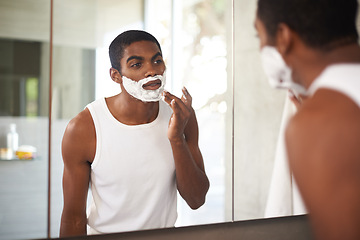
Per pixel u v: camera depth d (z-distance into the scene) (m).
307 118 0.49
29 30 0.91
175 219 1.07
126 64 1.00
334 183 0.46
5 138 0.89
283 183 1.22
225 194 1.14
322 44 0.56
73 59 0.95
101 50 0.98
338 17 0.56
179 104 1.07
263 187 1.20
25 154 0.91
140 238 1.04
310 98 0.53
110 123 0.99
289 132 0.51
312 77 0.58
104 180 0.99
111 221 1.00
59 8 0.94
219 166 1.13
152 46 1.03
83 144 0.97
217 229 1.14
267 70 0.65
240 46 1.16
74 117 0.96
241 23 1.16
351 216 0.45
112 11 0.99
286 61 0.61
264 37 0.63
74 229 0.97
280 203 1.22
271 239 1.23
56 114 0.94
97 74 0.98
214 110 1.13
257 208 1.19
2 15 0.89
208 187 1.12
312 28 0.56
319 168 0.46
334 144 0.46
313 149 0.47
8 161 0.90
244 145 1.17
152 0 1.03
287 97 1.21
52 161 0.94
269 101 1.19
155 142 1.04
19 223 0.92
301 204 1.24
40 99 0.92
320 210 0.47
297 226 1.27
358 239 0.45
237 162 1.16
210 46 1.12
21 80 0.91
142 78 1.02
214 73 1.12
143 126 1.02
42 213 0.94
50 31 0.93
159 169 1.04
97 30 0.97
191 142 1.09
